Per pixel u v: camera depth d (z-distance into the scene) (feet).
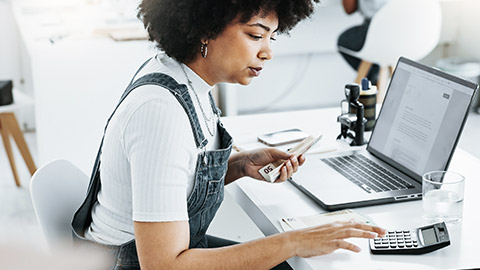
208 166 3.79
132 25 10.86
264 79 14.25
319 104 14.73
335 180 4.45
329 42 13.89
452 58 14.61
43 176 4.34
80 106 9.68
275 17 3.70
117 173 3.64
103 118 9.81
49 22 11.53
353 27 12.87
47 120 9.61
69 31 10.60
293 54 14.17
